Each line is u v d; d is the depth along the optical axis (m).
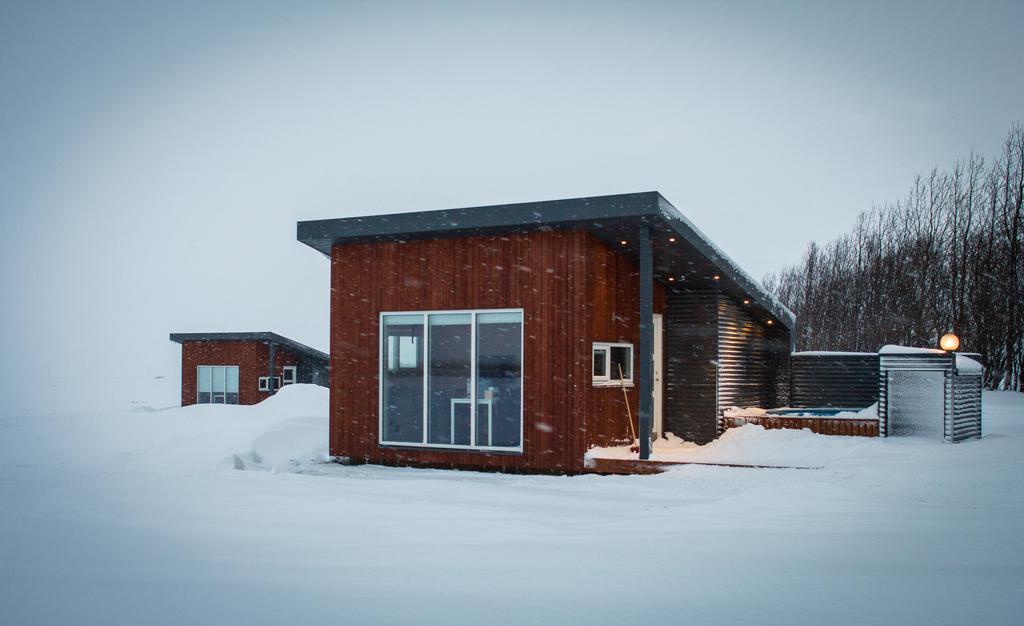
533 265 10.41
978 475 7.61
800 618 3.17
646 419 9.84
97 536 5.41
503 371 10.58
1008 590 3.57
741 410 13.57
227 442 13.77
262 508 6.68
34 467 11.50
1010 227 29.23
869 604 3.35
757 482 8.29
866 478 7.79
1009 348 28.62
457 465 10.75
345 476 10.09
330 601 3.57
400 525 5.82
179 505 6.88
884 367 10.70
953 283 30.45
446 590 3.75
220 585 3.90
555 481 9.21
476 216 10.16
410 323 11.23
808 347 38.47
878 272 34.06
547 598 3.57
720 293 13.27
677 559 4.42
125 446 14.38
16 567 4.41
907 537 4.97
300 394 20.97
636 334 11.93
